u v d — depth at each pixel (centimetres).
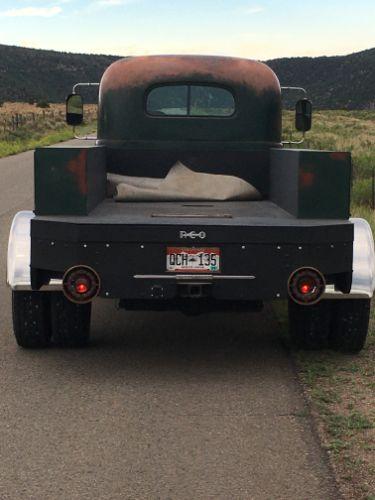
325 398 476
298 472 369
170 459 385
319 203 526
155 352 591
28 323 572
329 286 532
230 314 721
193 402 473
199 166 677
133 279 506
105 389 498
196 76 667
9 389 496
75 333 583
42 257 514
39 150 518
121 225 502
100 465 378
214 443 406
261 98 672
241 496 344
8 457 388
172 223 504
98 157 600
